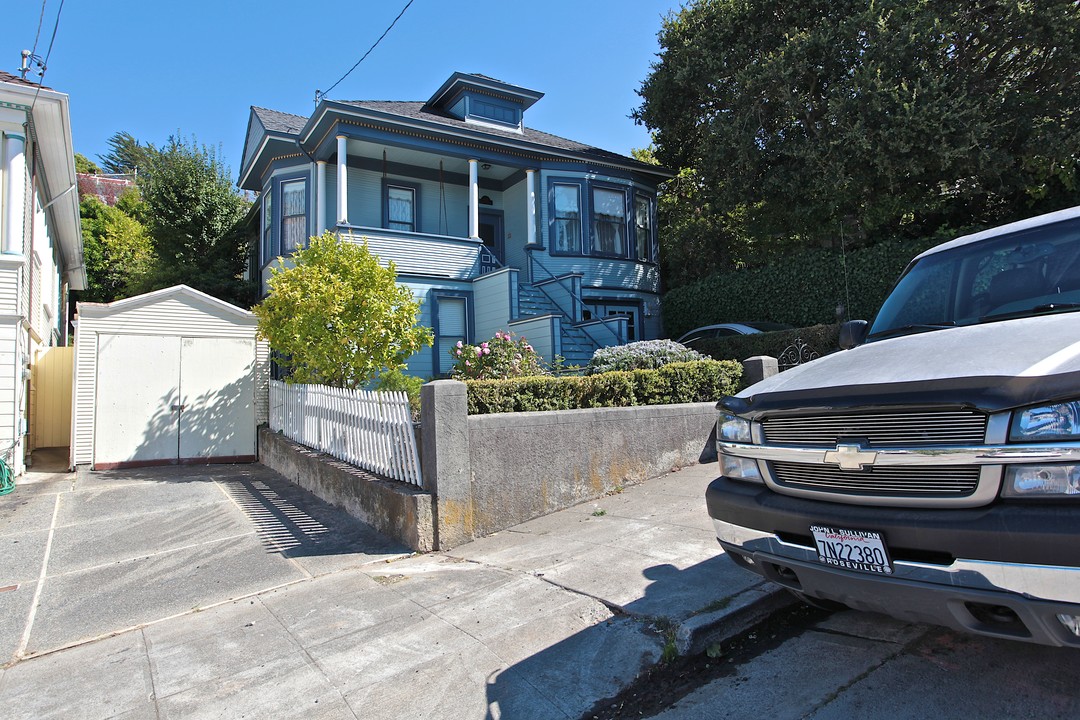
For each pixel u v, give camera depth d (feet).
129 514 23.43
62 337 60.34
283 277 30.42
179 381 35.17
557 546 17.10
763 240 53.01
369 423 22.27
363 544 18.86
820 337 36.19
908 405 7.98
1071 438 6.82
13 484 27.78
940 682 9.34
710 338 43.52
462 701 9.99
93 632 13.65
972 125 35.88
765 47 46.44
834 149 39.86
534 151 50.49
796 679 10.00
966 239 13.16
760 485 10.14
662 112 54.75
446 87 55.72
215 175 59.47
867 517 8.18
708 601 12.23
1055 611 6.71
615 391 25.16
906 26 37.19
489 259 49.96
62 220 48.98
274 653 12.05
